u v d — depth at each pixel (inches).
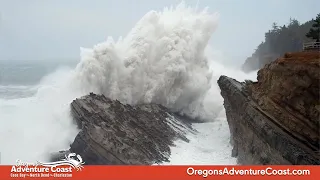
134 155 1058.7
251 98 1160.8
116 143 1070.4
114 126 1157.7
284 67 967.6
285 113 984.9
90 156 1056.2
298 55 1003.9
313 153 890.1
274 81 1026.7
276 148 927.7
